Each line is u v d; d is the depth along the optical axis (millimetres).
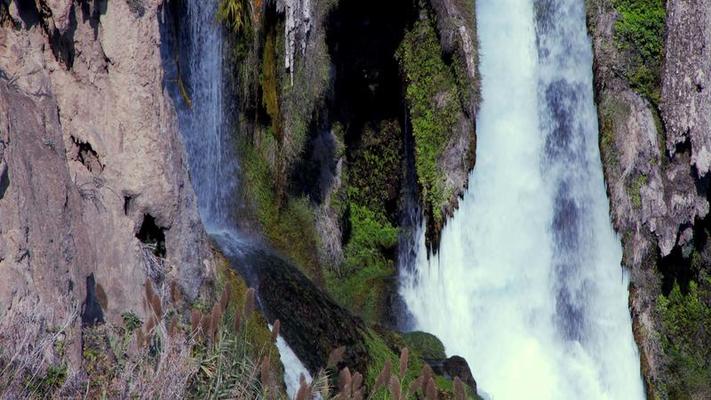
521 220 21438
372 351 17062
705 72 21047
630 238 21422
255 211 19844
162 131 13414
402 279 21359
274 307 16531
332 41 21297
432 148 21438
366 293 20703
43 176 10984
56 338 10016
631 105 21562
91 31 12844
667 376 21172
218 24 19000
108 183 12797
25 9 12156
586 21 21844
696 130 21016
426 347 18641
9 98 11062
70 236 11148
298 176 20859
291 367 15281
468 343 20828
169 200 13414
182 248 13688
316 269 20406
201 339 10344
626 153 21469
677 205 21219
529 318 21125
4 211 10289
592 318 21344
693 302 21719
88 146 12711
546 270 21391
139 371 9875
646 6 21641
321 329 16656
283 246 20047
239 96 19656
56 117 11758
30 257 10453
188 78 18469
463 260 21141
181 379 9797
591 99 21859
